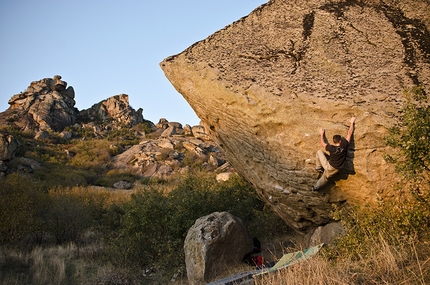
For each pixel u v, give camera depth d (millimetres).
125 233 12281
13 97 61656
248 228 12023
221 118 7816
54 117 58969
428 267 4551
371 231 5840
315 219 7945
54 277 10953
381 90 6363
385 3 8469
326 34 7883
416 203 5793
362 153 6184
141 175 40844
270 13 8852
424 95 6086
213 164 41625
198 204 11914
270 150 7145
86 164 42688
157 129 66562
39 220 15945
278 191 7734
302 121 6562
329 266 5406
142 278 10898
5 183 15672
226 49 8125
